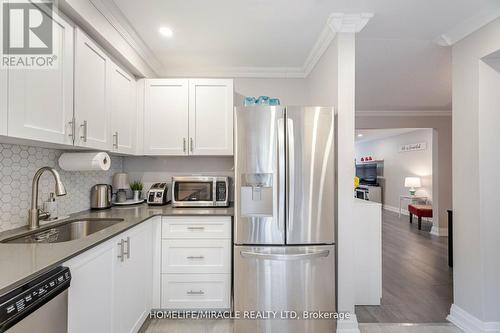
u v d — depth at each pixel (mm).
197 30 2035
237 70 2766
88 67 1620
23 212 1550
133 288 1719
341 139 1920
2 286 778
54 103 1340
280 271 1814
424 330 1958
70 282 1051
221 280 2094
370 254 2332
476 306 1870
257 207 1854
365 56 2518
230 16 1849
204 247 2096
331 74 2072
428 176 6191
